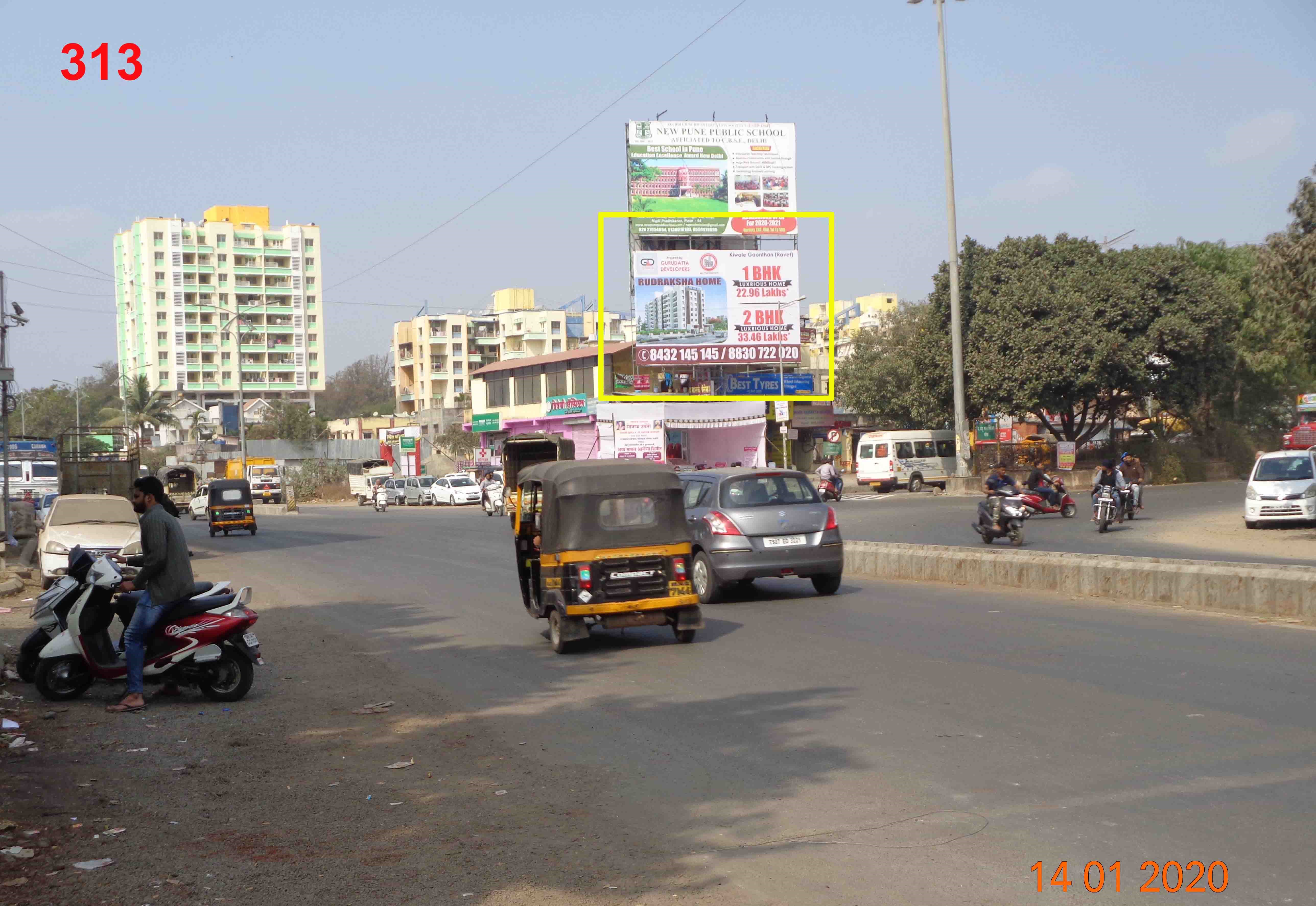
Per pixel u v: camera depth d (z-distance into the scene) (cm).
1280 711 702
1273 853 464
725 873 470
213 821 576
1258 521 2270
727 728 738
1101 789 560
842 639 1080
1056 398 4359
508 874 481
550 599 1094
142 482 892
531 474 1202
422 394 12875
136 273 13750
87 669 922
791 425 6234
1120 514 2414
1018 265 4450
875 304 12925
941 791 571
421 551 2528
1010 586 1428
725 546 1387
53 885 483
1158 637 1001
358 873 490
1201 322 4359
